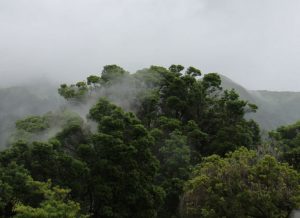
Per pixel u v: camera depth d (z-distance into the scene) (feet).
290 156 136.87
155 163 134.72
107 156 127.34
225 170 98.27
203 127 192.24
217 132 181.37
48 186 102.73
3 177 107.76
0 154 122.31
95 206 125.59
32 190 106.73
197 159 165.78
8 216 107.76
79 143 138.72
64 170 122.01
